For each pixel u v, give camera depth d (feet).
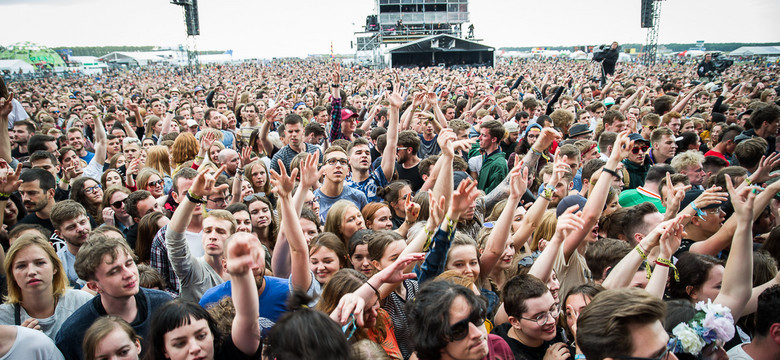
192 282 12.91
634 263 10.94
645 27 120.06
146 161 24.12
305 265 11.28
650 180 19.12
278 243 13.30
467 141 14.21
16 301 11.11
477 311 8.34
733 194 10.37
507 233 12.34
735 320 10.21
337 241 13.00
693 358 9.12
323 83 77.56
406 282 11.96
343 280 10.10
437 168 18.88
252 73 154.10
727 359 9.41
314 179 12.95
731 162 25.40
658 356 7.23
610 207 17.19
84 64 242.17
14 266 11.00
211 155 24.26
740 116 33.50
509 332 10.75
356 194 19.90
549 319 10.07
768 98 41.29
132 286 10.84
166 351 8.89
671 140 23.20
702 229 14.58
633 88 45.19
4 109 17.28
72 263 15.10
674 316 9.34
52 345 10.02
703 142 32.78
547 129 18.99
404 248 12.07
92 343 9.13
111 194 18.15
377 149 25.48
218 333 9.43
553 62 176.96
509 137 27.86
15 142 30.17
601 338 7.42
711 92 46.44
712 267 11.14
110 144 29.66
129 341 9.43
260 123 37.60
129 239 16.84
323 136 27.50
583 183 20.30
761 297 9.62
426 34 197.36
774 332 9.35
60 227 14.88
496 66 158.61
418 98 28.09
